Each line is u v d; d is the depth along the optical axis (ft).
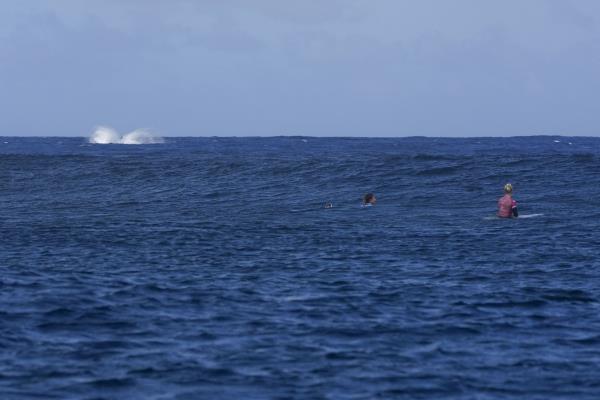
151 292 208.74
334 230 353.51
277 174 588.50
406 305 195.93
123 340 162.91
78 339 163.43
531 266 254.06
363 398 131.03
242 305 194.90
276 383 137.59
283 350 156.66
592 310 191.62
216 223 383.65
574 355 154.92
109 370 143.54
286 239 323.78
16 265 253.03
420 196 487.20
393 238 325.21
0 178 610.24
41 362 147.74
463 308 192.75
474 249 291.99
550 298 203.92
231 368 145.28
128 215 424.46
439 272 243.40
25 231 349.61
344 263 261.65
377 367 146.72
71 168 646.74
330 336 167.02
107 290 209.97
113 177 603.26
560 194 474.90
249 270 247.09
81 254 281.74
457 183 524.11
